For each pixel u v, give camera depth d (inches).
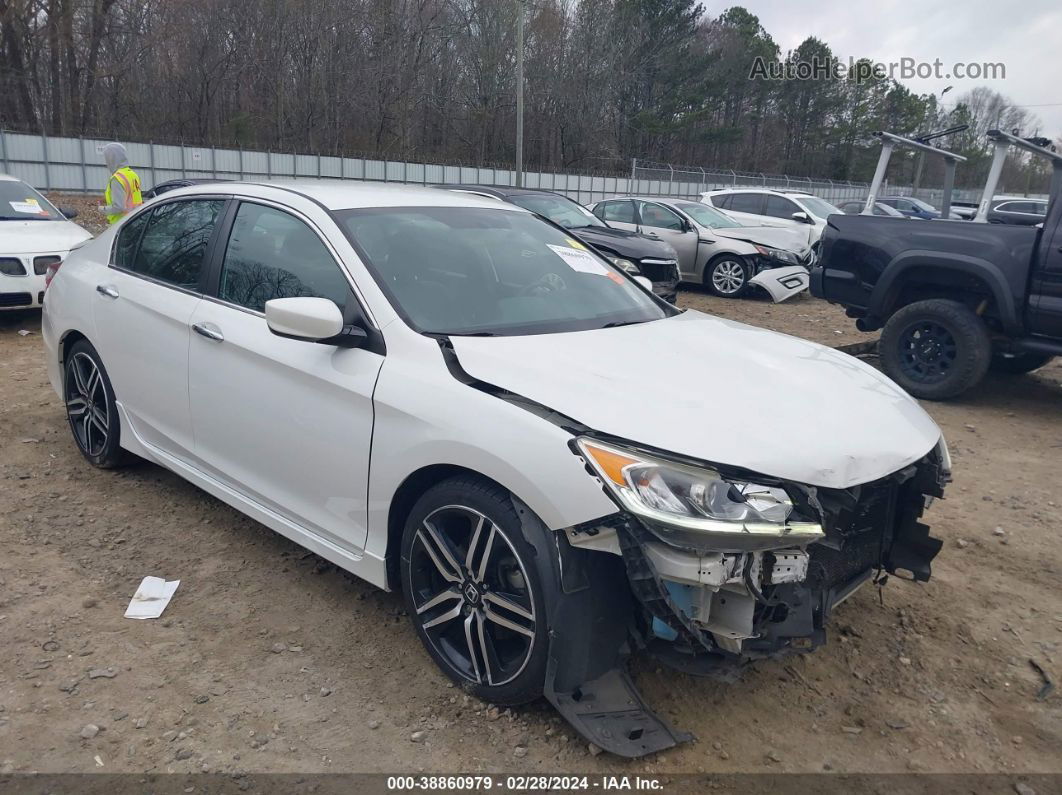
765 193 654.5
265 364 137.1
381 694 118.2
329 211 140.6
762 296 564.4
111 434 182.5
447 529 117.3
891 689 125.6
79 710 112.6
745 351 133.8
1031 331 272.5
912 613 147.3
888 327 302.0
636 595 97.8
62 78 1695.4
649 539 96.0
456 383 113.5
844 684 126.2
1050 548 177.2
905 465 112.1
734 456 98.0
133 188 363.3
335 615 138.1
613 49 2242.9
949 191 351.3
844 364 137.9
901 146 340.2
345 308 129.3
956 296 293.1
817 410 113.1
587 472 98.0
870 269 304.3
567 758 106.5
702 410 105.9
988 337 283.6
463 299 134.2
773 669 128.4
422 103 2070.6
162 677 120.3
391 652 128.2
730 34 2628.0
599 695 108.2
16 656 123.5
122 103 1798.7
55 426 222.4
